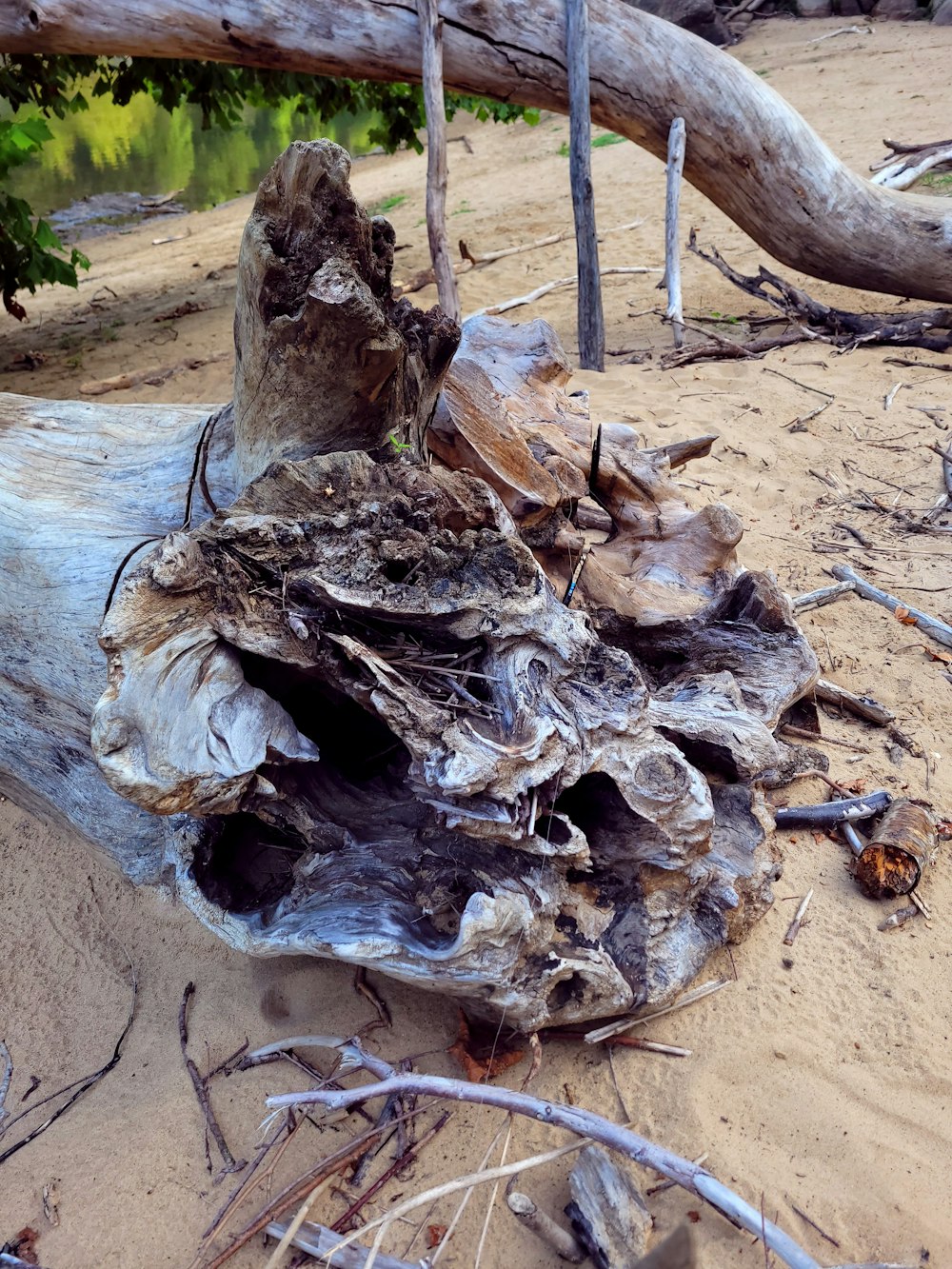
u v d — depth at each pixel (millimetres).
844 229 7824
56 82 9484
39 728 3299
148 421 3648
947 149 10664
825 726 3889
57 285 12828
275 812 2611
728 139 7672
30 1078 2785
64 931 3256
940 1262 2137
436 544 2400
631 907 2629
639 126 7855
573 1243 2172
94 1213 2371
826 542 5176
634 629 3625
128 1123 2570
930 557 4980
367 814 2686
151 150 23328
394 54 7301
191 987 2939
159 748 2213
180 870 2660
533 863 2430
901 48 17297
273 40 7113
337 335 2447
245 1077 2631
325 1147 2432
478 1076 2512
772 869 2875
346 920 2334
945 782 3543
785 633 3541
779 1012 2707
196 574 2275
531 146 17188
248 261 2525
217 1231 2277
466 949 2176
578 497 3715
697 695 3188
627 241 11203
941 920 3012
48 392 8320
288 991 2844
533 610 2389
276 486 2471
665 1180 2303
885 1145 2371
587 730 2424
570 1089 2516
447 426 3244
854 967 2848
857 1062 2568
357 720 2875
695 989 2754
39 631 3158
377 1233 2207
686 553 3861
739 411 6633
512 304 9477
